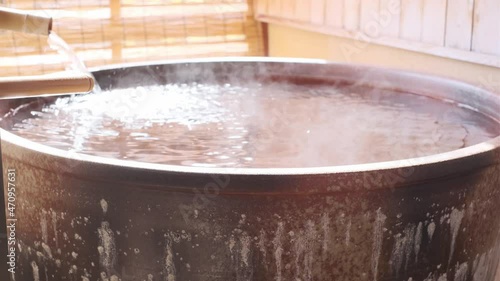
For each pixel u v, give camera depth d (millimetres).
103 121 1812
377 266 1258
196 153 1538
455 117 1893
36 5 3369
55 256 1354
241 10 3840
